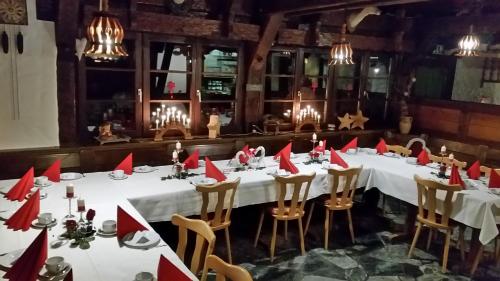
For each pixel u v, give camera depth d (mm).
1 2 3734
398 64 6723
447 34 6156
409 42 6496
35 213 2555
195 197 3520
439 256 4102
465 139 6086
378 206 5539
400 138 6488
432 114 6520
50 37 4027
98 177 3703
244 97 5445
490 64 6973
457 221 3822
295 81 5820
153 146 4625
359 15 5473
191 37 4895
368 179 4629
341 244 4301
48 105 4141
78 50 4168
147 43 4645
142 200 3268
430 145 6324
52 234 2439
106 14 2646
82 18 4094
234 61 5344
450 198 3662
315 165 4555
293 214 3889
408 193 4242
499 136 5676
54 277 1944
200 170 4059
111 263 2143
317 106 6234
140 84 4688
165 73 4922
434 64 6965
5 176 3922
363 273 3689
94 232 2488
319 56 6066
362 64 6438
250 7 5168
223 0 4930
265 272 3643
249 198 3828
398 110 6754
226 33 4930
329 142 5988
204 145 4941
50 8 4023
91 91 4484
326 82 6152
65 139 4289
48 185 3357
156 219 3367
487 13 5770
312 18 5547
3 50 3828
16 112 3988
